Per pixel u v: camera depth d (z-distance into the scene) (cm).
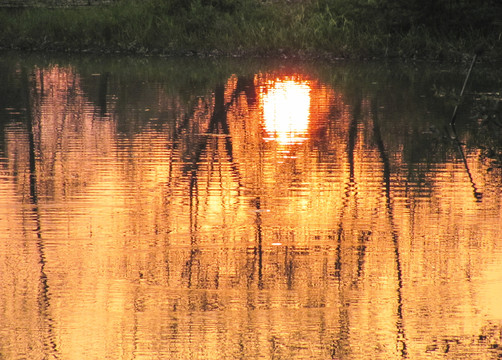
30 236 3131
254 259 2892
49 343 2225
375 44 11931
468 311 2445
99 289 2600
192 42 12438
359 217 3428
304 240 3111
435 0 11906
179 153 4809
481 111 6153
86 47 12794
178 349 2192
